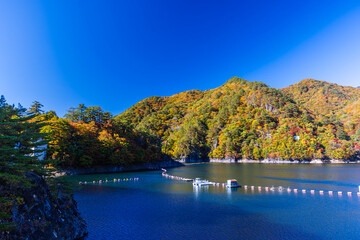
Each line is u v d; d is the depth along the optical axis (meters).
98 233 35.91
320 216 44.78
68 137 109.81
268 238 34.06
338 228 38.12
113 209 49.66
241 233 36.03
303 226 39.22
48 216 27.86
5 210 22.06
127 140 150.62
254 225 39.53
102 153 125.31
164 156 194.00
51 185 32.62
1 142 26.64
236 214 46.09
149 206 52.44
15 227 21.80
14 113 28.83
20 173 26.80
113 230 37.19
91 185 82.81
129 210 48.94
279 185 83.81
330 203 55.22
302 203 55.47
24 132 28.64
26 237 22.83
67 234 30.28
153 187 78.81
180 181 94.12
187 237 34.38
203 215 45.44
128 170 141.25
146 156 163.62
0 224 19.83
